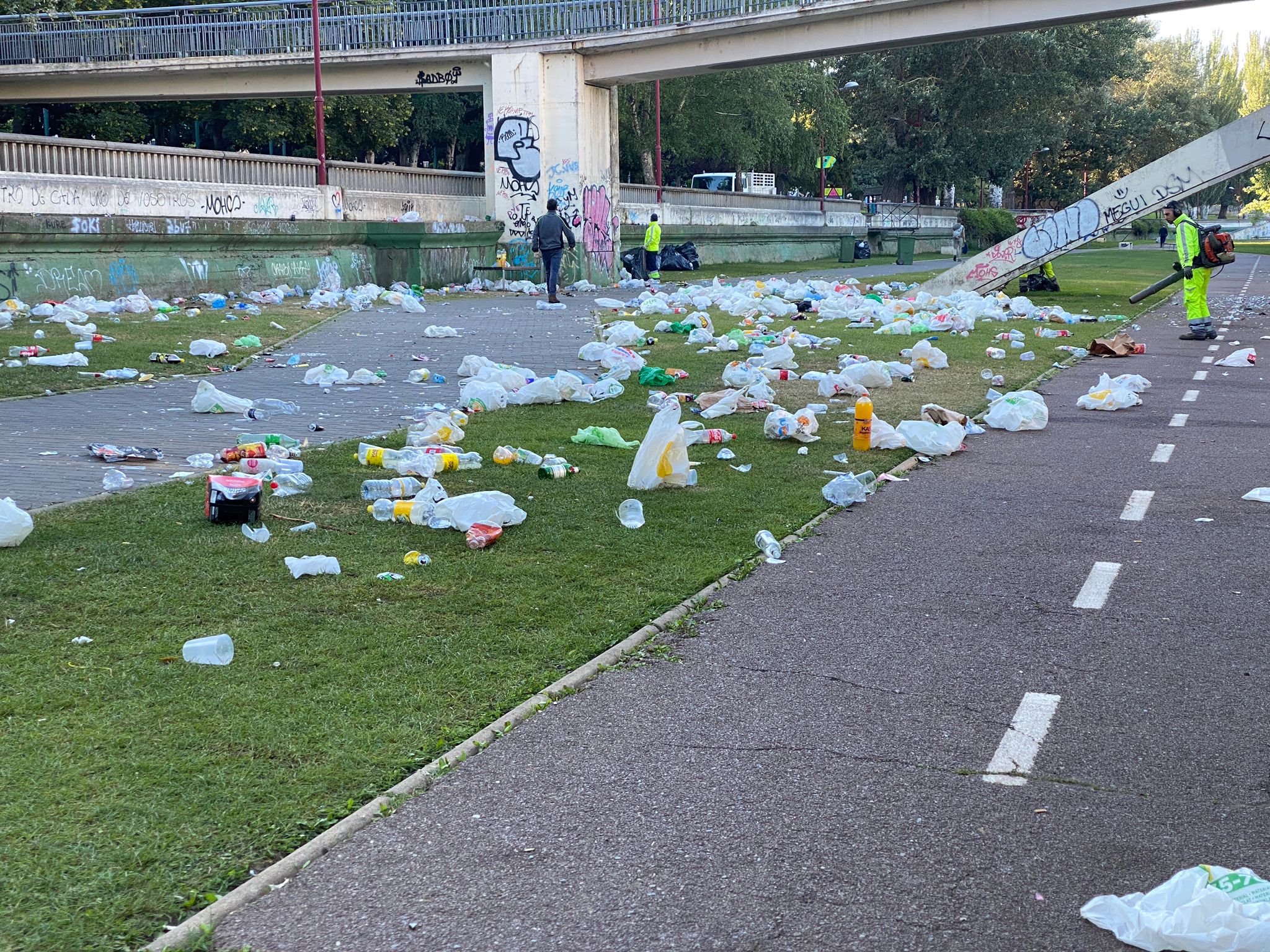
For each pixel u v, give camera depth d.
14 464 8.06
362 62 33.38
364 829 3.37
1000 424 10.02
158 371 13.03
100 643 4.74
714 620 5.22
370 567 5.86
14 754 3.73
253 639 4.84
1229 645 4.90
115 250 20.12
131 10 35.88
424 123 55.62
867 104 64.81
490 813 3.47
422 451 8.15
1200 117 93.75
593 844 3.30
